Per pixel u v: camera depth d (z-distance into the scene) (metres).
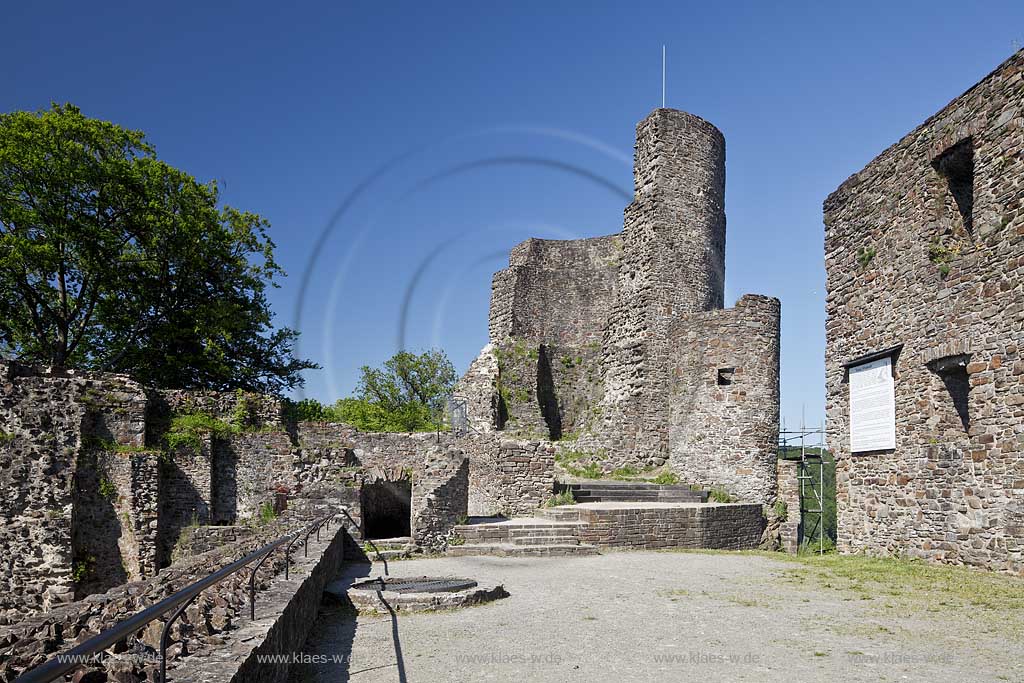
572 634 8.09
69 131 24.75
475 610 9.57
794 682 6.15
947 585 10.75
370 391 38.56
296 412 24.03
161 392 20.84
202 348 28.20
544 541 16.67
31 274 25.48
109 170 24.53
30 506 17.33
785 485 22.56
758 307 23.70
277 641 5.39
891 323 14.54
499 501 19.08
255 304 30.66
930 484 13.25
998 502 11.55
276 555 8.99
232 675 3.90
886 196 14.90
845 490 15.91
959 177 13.86
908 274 14.08
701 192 27.09
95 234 24.55
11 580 16.95
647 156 27.09
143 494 18.72
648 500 21.83
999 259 11.69
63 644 4.90
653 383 25.44
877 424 14.82
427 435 22.73
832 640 7.67
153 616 3.09
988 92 12.13
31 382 17.97
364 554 15.05
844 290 16.17
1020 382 11.17
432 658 7.07
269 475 20.88
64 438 17.95
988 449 11.79
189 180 27.19
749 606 9.73
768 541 21.16
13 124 23.98
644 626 8.49
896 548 14.14
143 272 26.77
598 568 13.76
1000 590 10.16
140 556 18.45
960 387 13.12
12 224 24.25
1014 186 11.44
